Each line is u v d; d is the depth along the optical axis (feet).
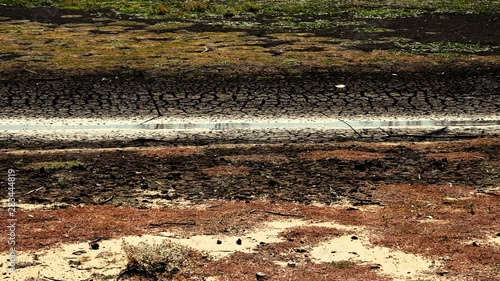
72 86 48.37
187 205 28.63
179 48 59.41
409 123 41.83
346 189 30.76
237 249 23.95
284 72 51.80
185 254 23.43
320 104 45.09
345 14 75.87
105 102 45.24
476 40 63.00
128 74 51.24
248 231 25.57
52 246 24.13
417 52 58.13
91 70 52.19
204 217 27.02
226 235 25.17
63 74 51.08
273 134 39.86
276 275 21.95
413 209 28.09
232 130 40.50
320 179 32.17
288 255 23.49
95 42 61.98
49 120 41.81
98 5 81.30
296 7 78.95
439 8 79.46
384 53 57.62
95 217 26.99
